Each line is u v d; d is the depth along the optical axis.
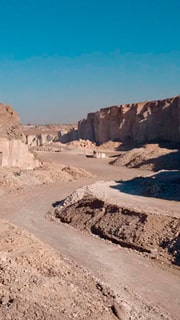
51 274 17.77
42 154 84.38
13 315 12.65
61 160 76.25
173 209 27.48
